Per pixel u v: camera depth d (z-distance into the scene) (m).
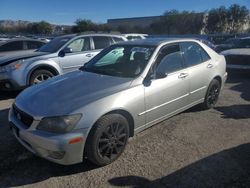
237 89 8.36
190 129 5.16
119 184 3.54
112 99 3.88
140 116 4.30
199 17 53.75
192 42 5.69
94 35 8.76
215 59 6.12
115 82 4.26
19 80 7.33
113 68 4.83
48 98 3.87
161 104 4.66
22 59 7.48
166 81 4.73
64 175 3.71
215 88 6.19
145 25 60.62
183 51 5.36
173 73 4.96
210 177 3.68
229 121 5.57
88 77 4.55
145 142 4.64
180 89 5.04
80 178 3.65
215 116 5.83
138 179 3.63
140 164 3.97
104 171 3.80
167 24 55.81
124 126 4.02
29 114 3.65
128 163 4.00
